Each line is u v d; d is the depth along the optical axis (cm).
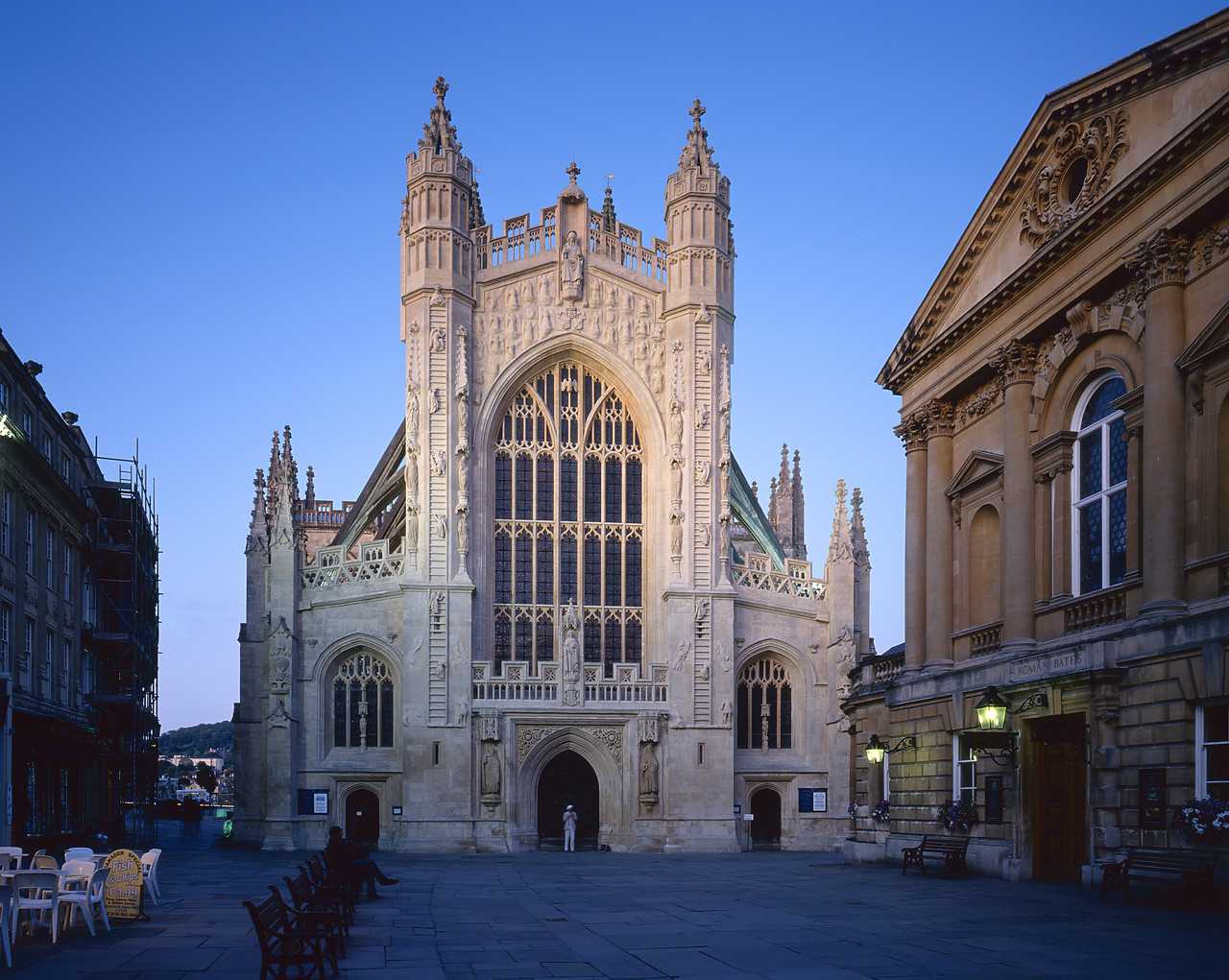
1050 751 3139
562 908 2828
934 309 3922
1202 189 2625
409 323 6066
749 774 6156
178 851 5594
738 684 6284
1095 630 3025
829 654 6431
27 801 4753
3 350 4544
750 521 7000
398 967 1884
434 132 6169
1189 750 2533
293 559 6003
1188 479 2697
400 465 6875
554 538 6206
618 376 6328
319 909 2036
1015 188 3466
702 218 6328
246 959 1947
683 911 2698
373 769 5894
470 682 5797
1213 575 2595
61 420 5656
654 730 5866
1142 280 2847
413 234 6094
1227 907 2378
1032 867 3172
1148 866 2534
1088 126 3131
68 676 5800
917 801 3816
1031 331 3344
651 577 6212
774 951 2008
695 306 6234
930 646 3866
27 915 2284
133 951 2031
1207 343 2639
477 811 5734
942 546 3897
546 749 5872
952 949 1988
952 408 3934
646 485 6309
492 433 6169
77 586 5947
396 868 4531
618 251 6456
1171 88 2838
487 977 1773
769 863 4756
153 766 7419
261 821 6200
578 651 5916
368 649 6028
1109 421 3119
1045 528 3331
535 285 6281
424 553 5850
